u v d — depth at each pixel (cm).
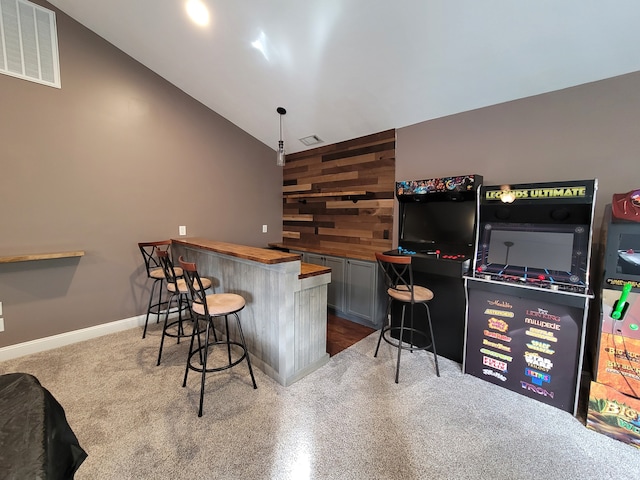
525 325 209
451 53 220
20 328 264
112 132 305
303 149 437
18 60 252
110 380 226
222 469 149
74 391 211
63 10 271
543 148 237
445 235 278
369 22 214
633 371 167
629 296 166
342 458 157
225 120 399
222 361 257
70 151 281
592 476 148
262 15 232
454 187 255
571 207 195
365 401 204
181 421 182
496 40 202
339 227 399
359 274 343
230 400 203
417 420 186
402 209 309
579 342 188
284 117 366
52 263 278
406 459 157
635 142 202
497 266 221
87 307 299
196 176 373
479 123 269
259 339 247
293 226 468
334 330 330
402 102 287
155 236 343
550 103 232
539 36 192
